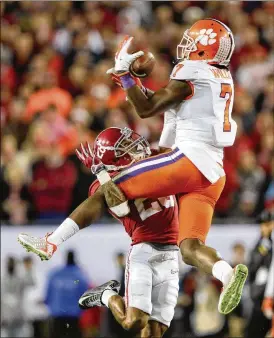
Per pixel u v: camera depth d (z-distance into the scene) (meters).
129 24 49.81
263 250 30.95
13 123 41.53
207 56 19.94
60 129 40.12
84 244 35.66
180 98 19.58
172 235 21.34
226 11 50.72
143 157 20.66
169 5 50.94
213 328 34.03
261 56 48.75
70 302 34.84
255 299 31.33
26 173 37.50
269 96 45.84
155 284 21.25
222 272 18.62
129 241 35.91
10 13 49.12
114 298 21.27
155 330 21.27
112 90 43.78
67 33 47.84
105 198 19.91
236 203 38.22
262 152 41.72
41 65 44.78
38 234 35.78
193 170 19.47
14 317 34.84
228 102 20.00
